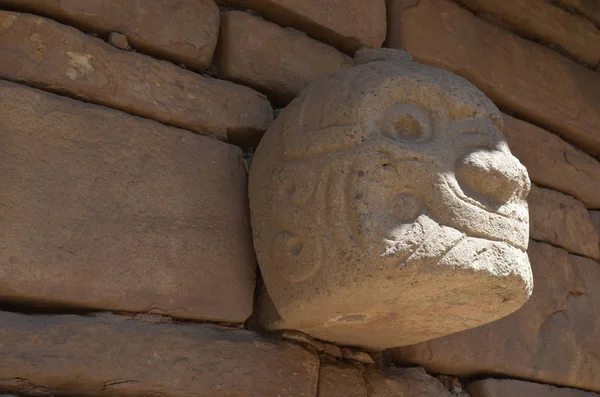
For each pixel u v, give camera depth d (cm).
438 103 221
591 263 341
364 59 249
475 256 203
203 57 257
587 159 357
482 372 292
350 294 206
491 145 218
